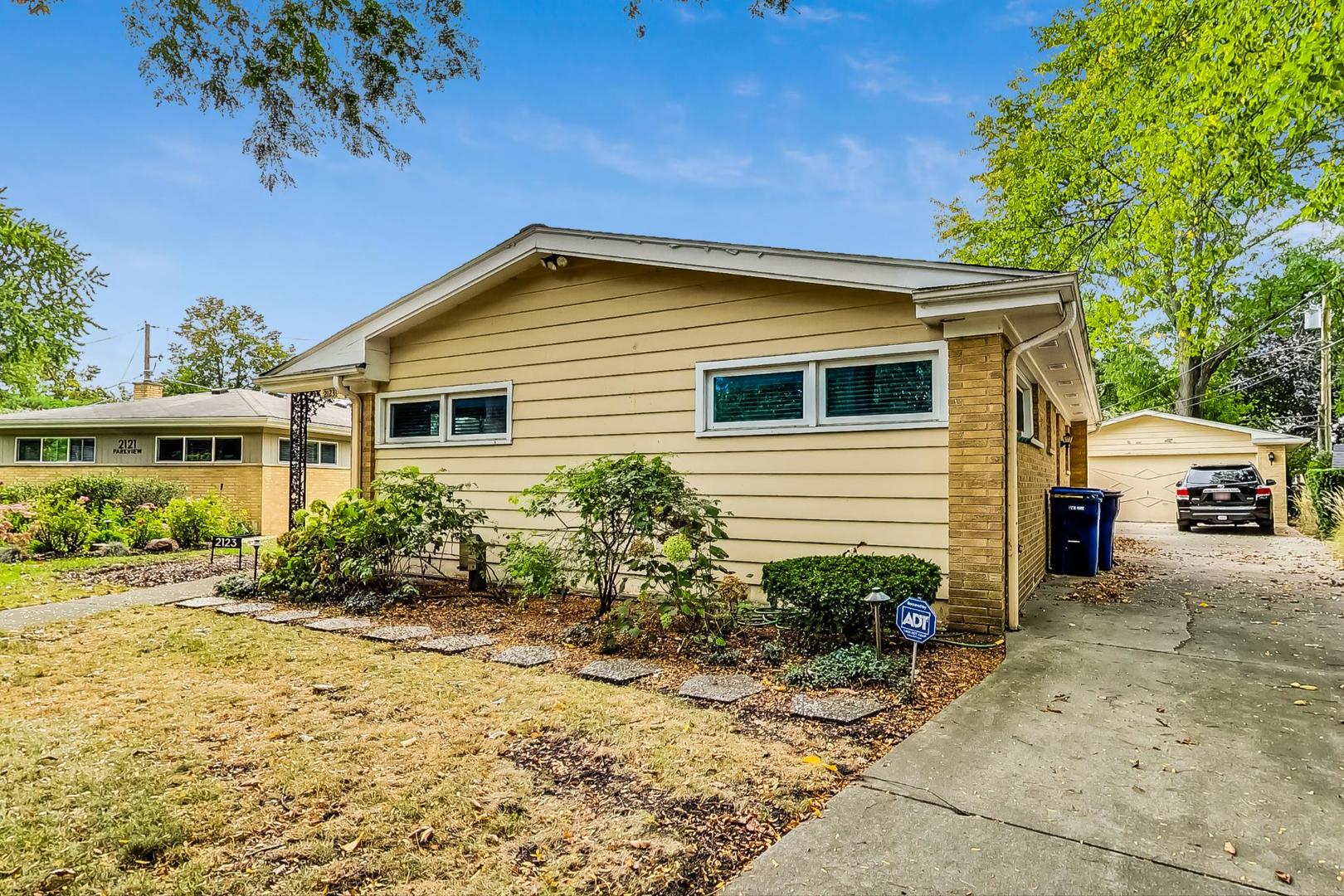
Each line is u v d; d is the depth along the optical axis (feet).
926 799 9.21
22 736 11.59
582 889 7.30
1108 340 62.85
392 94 16.99
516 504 25.55
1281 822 8.57
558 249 23.34
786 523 20.34
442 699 13.53
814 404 20.04
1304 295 70.95
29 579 29.66
